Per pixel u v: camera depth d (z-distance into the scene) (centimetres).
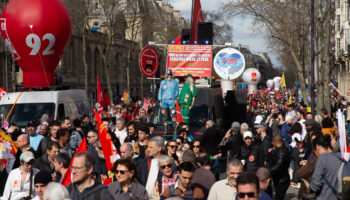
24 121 1755
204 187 741
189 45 2064
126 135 1249
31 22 1598
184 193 673
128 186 649
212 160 1063
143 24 4825
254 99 3662
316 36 2820
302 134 1474
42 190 628
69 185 683
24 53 1652
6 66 3694
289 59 5347
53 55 1689
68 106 1920
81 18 4034
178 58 2069
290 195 1221
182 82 2078
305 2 2662
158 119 1616
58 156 746
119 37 7519
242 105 2084
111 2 4088
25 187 789
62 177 748
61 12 1659
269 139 1116
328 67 2188
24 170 791
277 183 1001
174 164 788
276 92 5450
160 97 1499
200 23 2155
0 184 938
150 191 766
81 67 6131
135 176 657
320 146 716
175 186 697
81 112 2111
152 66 1981
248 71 5306
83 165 577
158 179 749
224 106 2081
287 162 990
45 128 1245
